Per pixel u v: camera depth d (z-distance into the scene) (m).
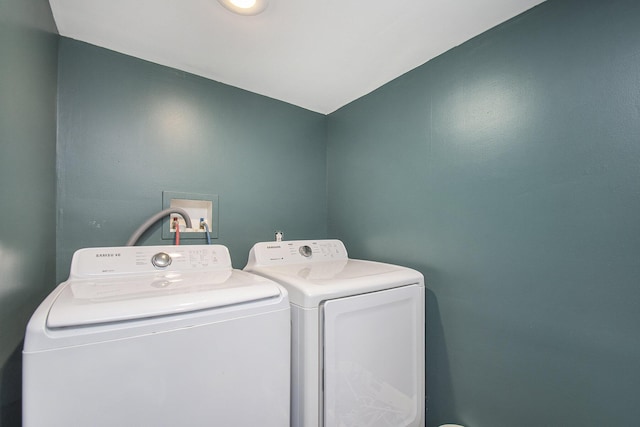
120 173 1.42
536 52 1.10
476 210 1.28
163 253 1.28
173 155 1.57
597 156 0.94
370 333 1.17
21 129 0.83
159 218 1.47
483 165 1.25
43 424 0.61
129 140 1.45
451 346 1.36
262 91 1.86
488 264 1.23
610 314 0.91
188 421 0.77
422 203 1.51
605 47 0.93
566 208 1.01
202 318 0.81
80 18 1.19
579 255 0.98
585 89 0.97
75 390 0.65
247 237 1.83
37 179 1.00
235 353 0.86
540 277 1.07
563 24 1.03
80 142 1.33
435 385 1.42
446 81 1.42
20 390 0.85
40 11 1.02
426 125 1.50
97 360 0.67
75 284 1.00
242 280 1.08
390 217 1.70
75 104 1.32
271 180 1.94
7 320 0.74
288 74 1.65
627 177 0.88
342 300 1.08
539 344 1.07
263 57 1.48
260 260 1.52
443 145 1.42
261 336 0.91
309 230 2.12
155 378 0.73
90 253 1.15
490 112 1.24
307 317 1.00
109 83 1.40
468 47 1.33
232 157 1.78
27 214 0.90
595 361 0.94
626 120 0.89
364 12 1.16
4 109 0.70
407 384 1.30
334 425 1.03
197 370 0.79
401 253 1.62
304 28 1.26
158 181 1.52
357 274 1.28
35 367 0.61
